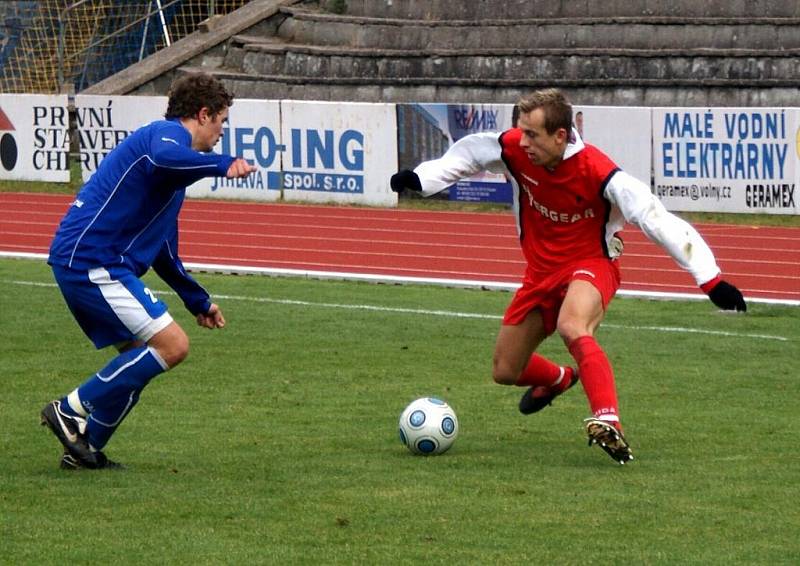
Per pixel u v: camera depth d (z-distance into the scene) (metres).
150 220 18.39
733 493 17.53
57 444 20.70
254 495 17.34
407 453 20.19
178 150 17.64
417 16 79.00
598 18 71.94
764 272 44.69
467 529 15.67
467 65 73.50
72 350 30.08
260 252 50.25
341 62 76.69
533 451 20.41
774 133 53.03
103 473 18.62
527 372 21.31
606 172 18.94
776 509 16.69
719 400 24.89
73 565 14.19
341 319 34.97
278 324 34.03
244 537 15.30
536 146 18.86
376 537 15.30
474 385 26.33
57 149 70.44
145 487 17.77
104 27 86.19
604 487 17.84
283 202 64.12
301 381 26.67
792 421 22.89
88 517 16.19
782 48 66.75
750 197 53.97
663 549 14.86
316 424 22.58
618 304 38.16
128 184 18.06
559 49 71.31
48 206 64.38
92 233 18.14
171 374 27.38
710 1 69.88
